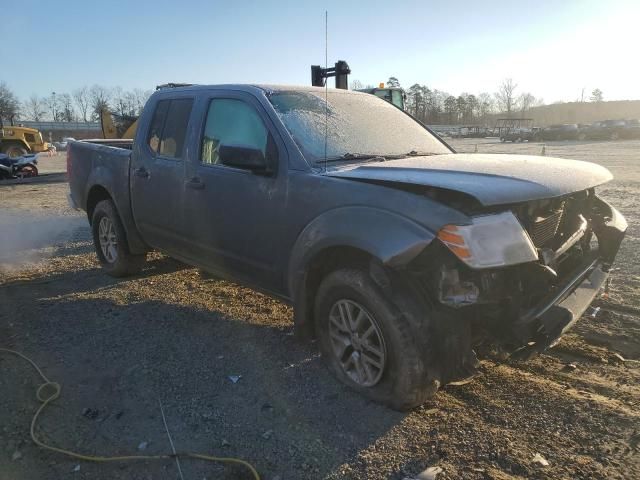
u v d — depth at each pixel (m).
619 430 3.01
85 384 3.68
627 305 4.78
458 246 2.76
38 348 4.25
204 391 3.57
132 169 5.30
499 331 3.04
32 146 26.92
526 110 114.25
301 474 2.76
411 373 3.06
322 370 3.81
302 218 3.52
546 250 3.18
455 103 106.25
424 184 2.98
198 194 4.40
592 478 2.65
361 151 3.96
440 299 2.88
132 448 2.98
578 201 3.74
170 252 5.08
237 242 4.11
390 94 18.16
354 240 3.11
